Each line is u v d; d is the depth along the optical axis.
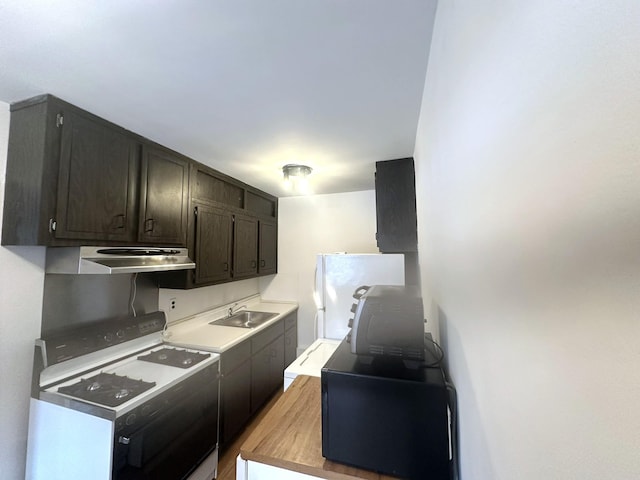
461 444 0.72
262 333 2.58
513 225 0.38
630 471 0.20
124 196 1.60
